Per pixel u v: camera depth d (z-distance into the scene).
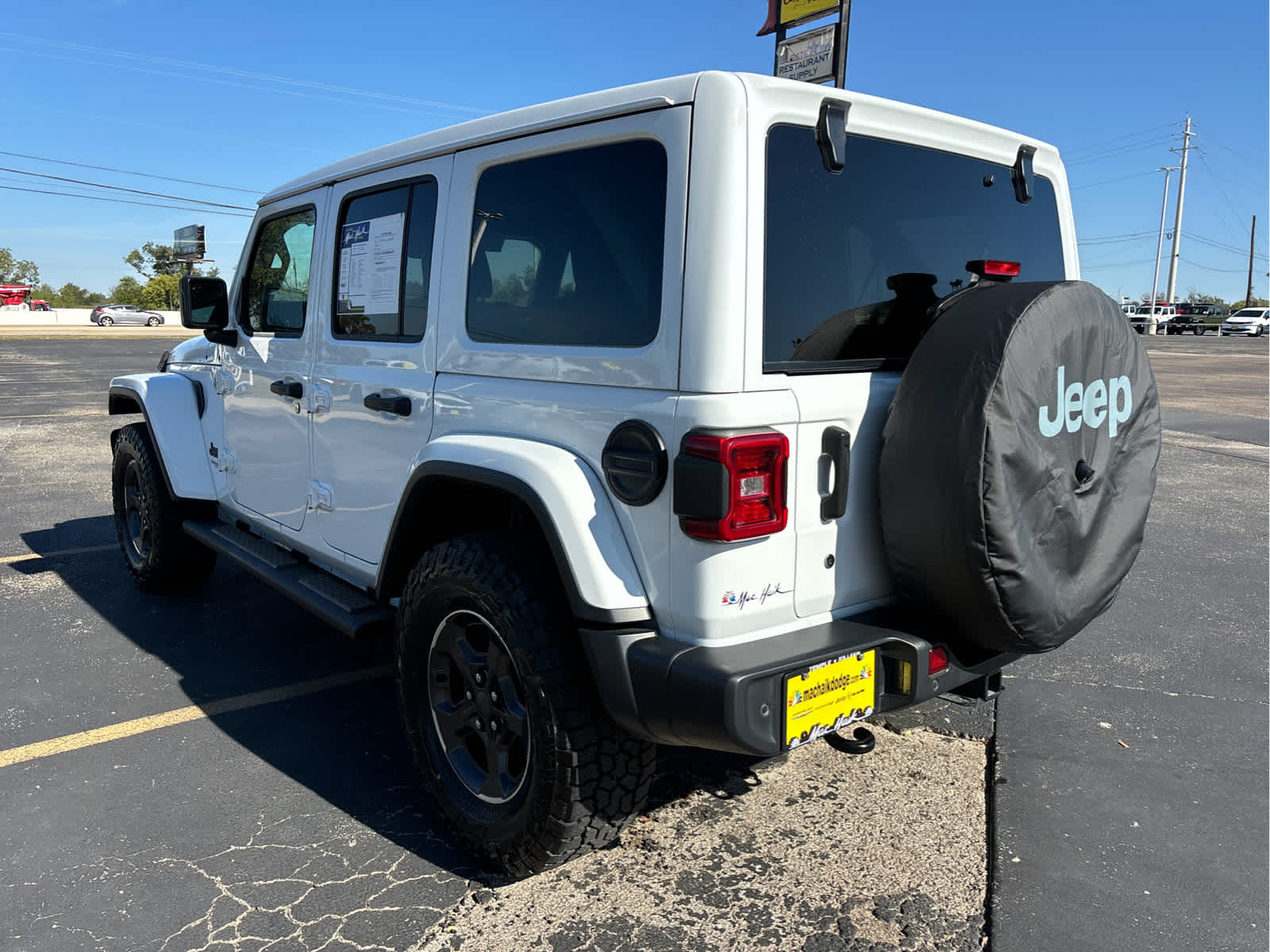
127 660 4.26
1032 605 2.22
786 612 2.26
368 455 3.22
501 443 2.53
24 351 29.97
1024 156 2.99
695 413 2.08
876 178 2.47
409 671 2.83
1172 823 2.96
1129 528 2.51
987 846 2.81
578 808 2.39
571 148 2.43
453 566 2.53
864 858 2.74
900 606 2.52
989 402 2.09
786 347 2.21
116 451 5.14
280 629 4.69
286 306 3.81
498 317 2.67
